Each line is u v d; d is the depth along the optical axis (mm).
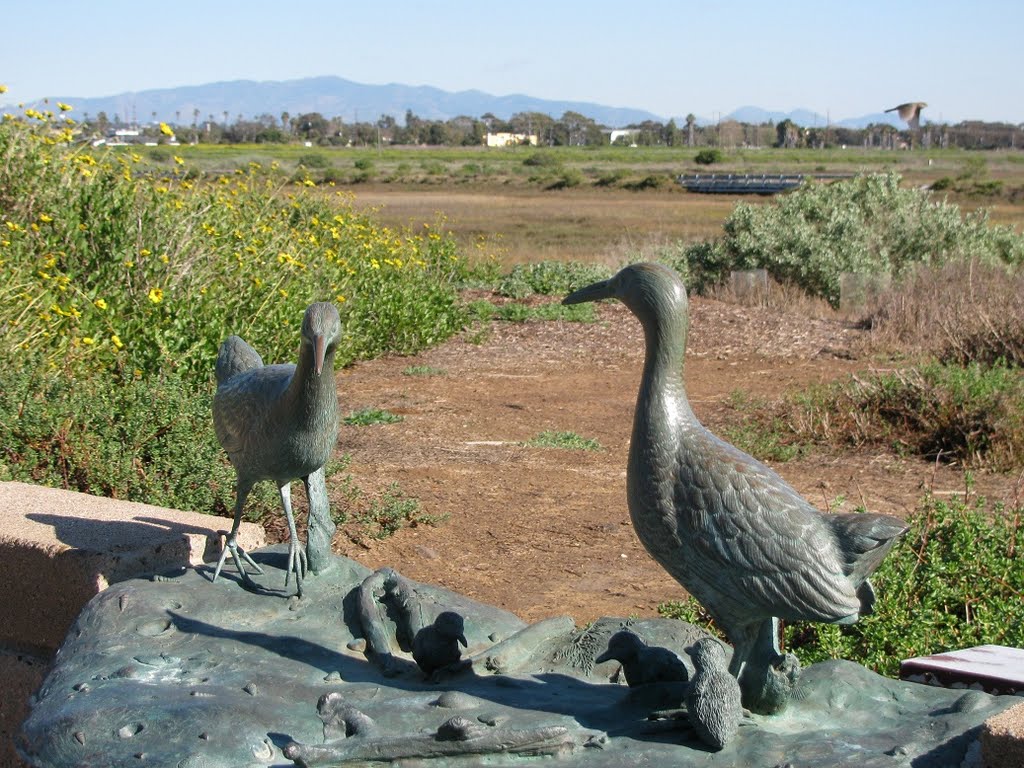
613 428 10789
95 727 3264
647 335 3111
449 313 16156
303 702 3443
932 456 9695
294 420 3807
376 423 10562
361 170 82125
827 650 4785
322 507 4328
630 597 6117
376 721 3260
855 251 19547
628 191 76562
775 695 3119
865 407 10625
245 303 11055
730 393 12602
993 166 101938
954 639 4879
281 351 10922
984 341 13461
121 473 6438
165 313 9945
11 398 6812
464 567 6586
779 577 2906
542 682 3637
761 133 174750
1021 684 3451
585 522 7523
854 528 2908
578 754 3004
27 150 10727
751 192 73062
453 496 8047
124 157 11891
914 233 20250
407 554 6762
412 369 13703
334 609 4109
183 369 9484
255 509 6680
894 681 3375
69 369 8156
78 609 4387
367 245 14930
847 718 3178
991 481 8844
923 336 15180
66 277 9430
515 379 13461
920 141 147500
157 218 10766
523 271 21375
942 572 5387
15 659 4645
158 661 3689
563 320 17016
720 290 19500
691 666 3736
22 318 8695
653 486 3045
